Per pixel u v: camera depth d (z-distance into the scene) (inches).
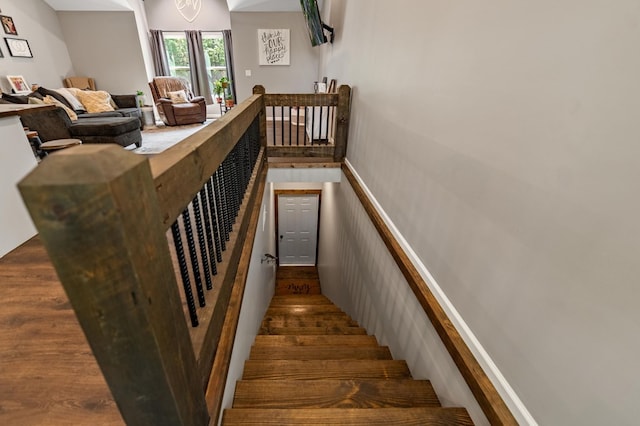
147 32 258.4
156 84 249.3
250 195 80.3
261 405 47.9
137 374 21.2
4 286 55.7
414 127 61.9
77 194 14.4
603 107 24.7
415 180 62.1
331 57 171.5
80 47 237.3
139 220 17.8
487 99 39.0
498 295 38.6
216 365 40.3
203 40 274.8
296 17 246.5
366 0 96.6
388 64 76.6
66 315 49.0
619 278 24.2
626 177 23.3
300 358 70.1
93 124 153.9
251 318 76.8
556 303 30.2
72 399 36.1
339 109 125.3
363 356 72.2
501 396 38.2
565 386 29.7
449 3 47.3
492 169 38.8
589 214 26.4
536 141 31.7
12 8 189.5
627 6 22.4
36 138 130.3
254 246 86.5
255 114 92.4
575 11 26.6
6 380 38.3
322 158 140.0
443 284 51.8
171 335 22.9
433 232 55.0
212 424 33.6
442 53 50.0
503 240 37.3
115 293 17.6
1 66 182.4
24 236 69.9
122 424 33.8
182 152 28.1
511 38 34.3
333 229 164.4
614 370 25.0
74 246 15.7
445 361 49.3
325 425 41.7
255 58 257.6
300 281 221.8
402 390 52.2
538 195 31.8
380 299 83.9
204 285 48.4
